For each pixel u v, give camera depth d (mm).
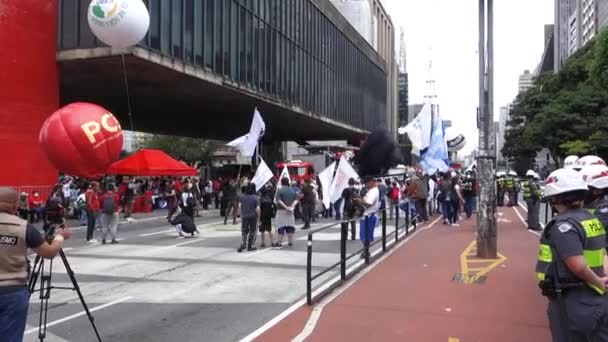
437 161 20250
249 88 34281
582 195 4113
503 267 11141
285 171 17469
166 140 70812
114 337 6848
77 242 17094
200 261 12828
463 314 7641
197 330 7109
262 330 7016
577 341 3941
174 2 26078
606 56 27688
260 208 15148
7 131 21391
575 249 3861
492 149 12297
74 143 8188
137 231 20797
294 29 43531
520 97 66312
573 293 3938
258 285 9969
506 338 6574
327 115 52000
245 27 34438
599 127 42438
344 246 9867
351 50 61938
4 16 21266
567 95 46781
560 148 46094
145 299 8938
